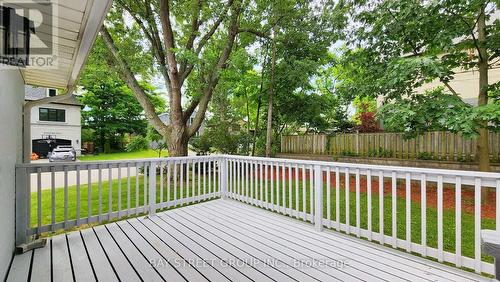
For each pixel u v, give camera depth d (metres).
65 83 3.84
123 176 9.14
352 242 2.88
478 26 4.76
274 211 4.00
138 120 23.03
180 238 2.98
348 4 5.88
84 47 2.24
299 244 2.82
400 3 4.67
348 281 2.09
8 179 2.30
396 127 5.11
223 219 3.67
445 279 2.11
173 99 7.54
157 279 2.10
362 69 5.96
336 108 10.91
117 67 7.78
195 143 10.46
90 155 19.23
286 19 8.20
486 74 4.80
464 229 3.58
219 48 8.57
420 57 4.39
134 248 2.70
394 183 2.64
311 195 3.43
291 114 9.71
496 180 2.03
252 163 4.32
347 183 3.00
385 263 2.39
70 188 6.85
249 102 10.28
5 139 2.16
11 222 2.44
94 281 2.06
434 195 5.67
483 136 4.98
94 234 3.08
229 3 7.31
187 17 7.95
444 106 4.40
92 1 1.50
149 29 8.05
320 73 9.43
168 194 4.09
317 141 9.48
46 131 17.50
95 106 21.14
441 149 6.66
